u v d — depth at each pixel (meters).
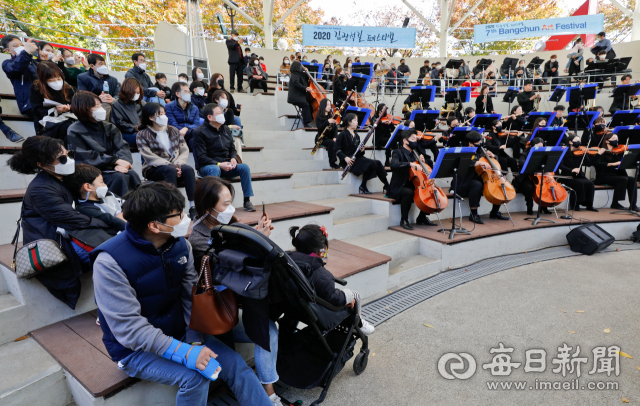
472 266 4.09
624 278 3.63
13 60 3.60
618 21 17.41
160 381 1.53
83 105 2.68
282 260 1.52
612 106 8.47
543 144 5.79
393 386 2.05
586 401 1.92
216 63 10.50
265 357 1.82
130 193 1.41
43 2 9.99
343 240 4.01
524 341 2.50
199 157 3.49
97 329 2.08
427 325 2.72
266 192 4.09
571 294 3.25
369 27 11.70
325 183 5.10
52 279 2.03
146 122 3.16
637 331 2.61
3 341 1.96
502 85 11.48
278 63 12.01
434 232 4.28
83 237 2.03
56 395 1.74
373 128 4.88
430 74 10.77
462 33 18.47
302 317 1.84
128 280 1.40
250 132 6.02
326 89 9.76
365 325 2.24
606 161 6.03
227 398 1.92
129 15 12.64
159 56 8.92
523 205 5.75
